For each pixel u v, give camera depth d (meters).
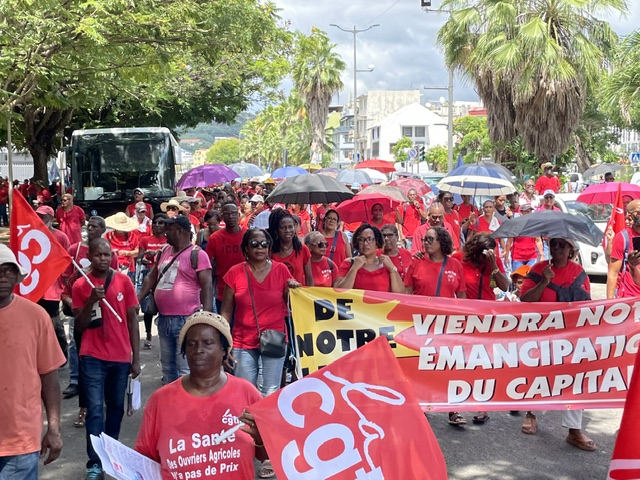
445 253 7.24
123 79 16.11
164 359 7.04
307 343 6.13
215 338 3.64
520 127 25.39
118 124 33.75
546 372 6.10
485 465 6.31
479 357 6.11
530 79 24.16
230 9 13.23
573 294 6.68
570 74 23.88
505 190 14.16
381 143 105.19
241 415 3.52
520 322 6.10
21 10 11.20
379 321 6.12
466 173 13.92
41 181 32.12
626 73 21.55
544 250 14.16
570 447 6.75
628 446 4.25
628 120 22.47
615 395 6.12
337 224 9.41
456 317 6.10
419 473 3.51
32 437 4.24
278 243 7.50
